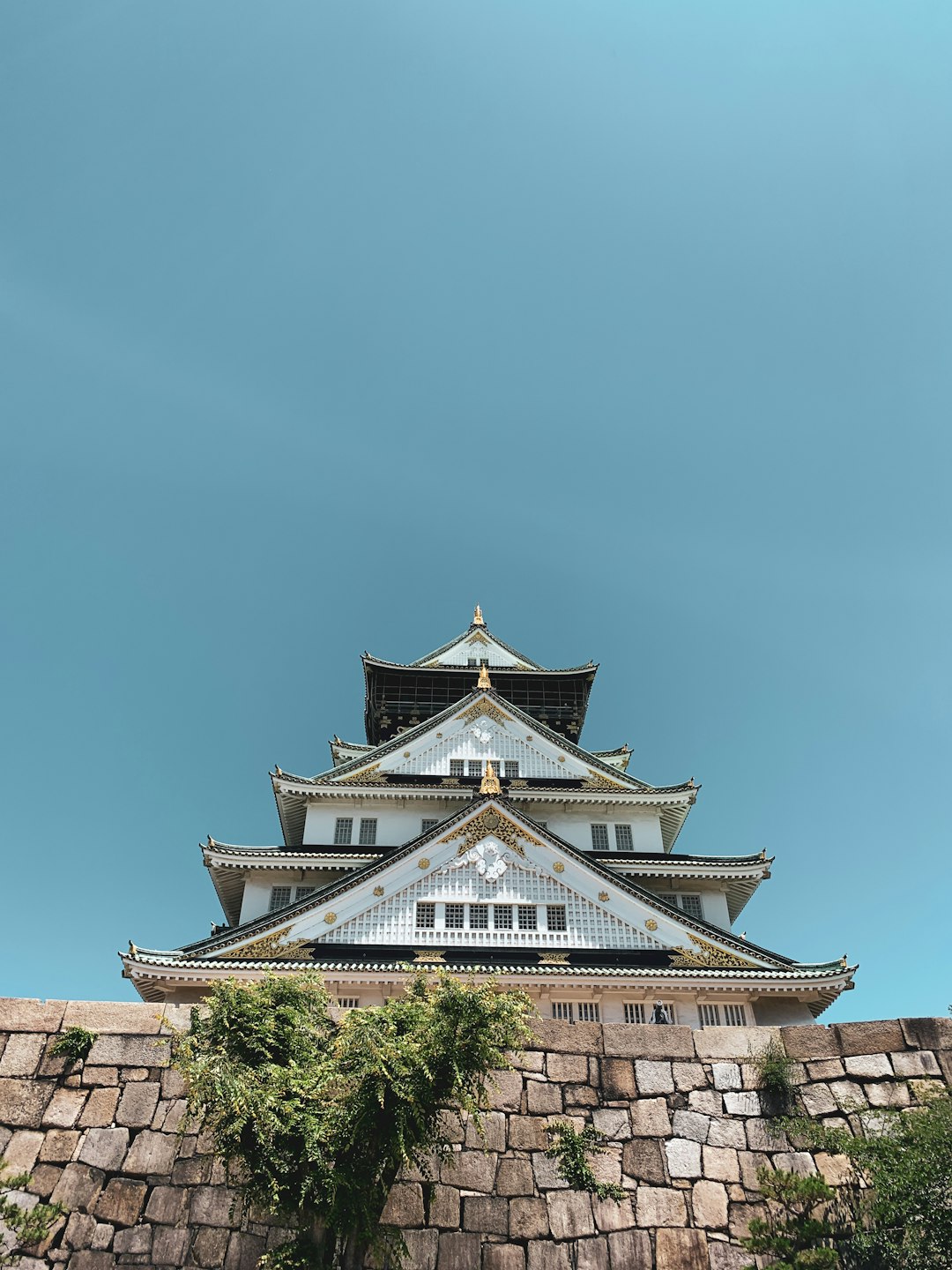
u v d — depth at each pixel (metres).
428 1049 10.66
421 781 35.25
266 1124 9.89
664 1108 13.25
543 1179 12.59
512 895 26.61
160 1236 11.90
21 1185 12.02
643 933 26.00
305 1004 11.85
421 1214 12.23
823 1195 11.62
